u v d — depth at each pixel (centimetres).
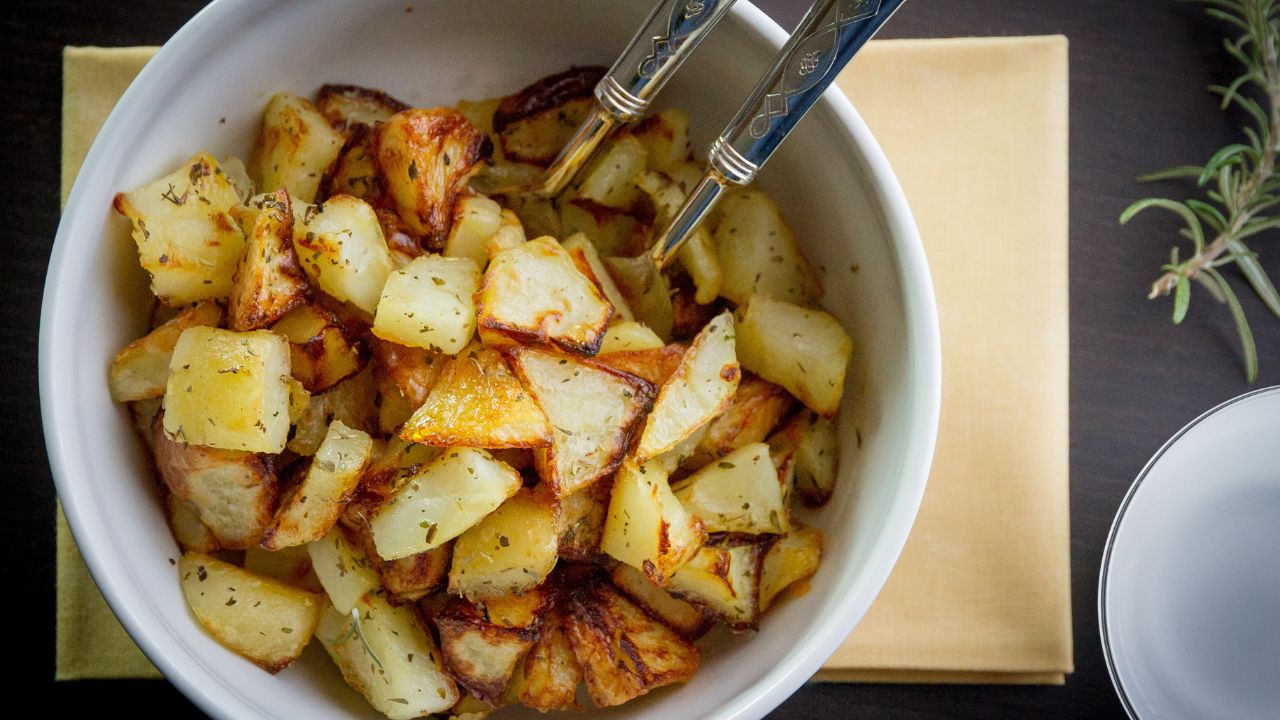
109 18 48
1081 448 49
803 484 40
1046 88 47
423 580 37
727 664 39
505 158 42
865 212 39
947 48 47
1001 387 47
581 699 40
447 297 36
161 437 37
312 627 38
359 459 36
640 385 37
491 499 36
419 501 36
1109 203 50
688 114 42
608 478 37
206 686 35
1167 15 50
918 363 37
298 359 36
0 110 47
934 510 46
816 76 34
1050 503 46
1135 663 45
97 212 36
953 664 46
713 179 37
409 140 38
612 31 41
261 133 40
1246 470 45
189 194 37
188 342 35
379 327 36
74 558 45
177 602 37
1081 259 50
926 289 38
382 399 38
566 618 39
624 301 40
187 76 37
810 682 47
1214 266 50
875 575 36
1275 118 46
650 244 40
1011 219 47
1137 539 45
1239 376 49
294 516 36
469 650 37
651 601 39
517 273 37
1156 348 50
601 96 38
